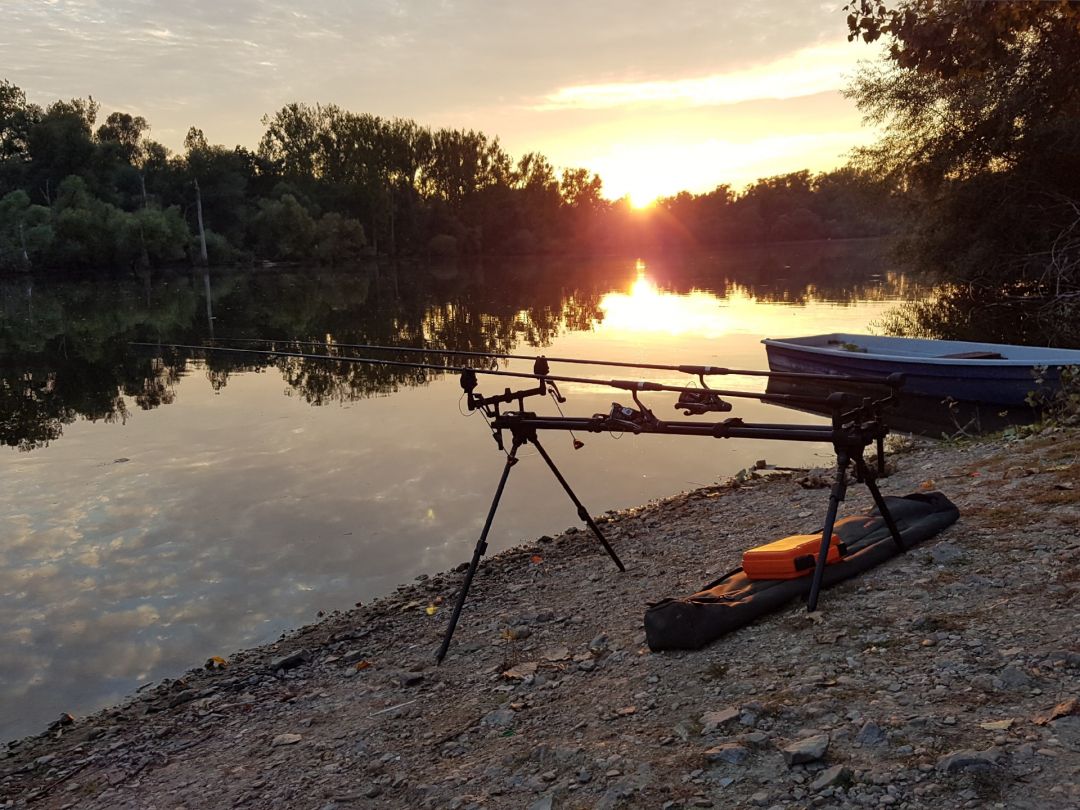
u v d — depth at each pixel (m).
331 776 3.63
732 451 10.43
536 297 38.41
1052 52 21.28
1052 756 2.49
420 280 57.12
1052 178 23.59
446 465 10.19
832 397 4.00
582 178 126.00
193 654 5.74
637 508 8.22
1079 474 5.50
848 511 6.39
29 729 4.91
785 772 2.73
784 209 137.25
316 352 21.77
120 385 17.28
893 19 9.48
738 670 3.60
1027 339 18.62
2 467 10.66
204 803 3.64
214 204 86.88
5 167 78.31
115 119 94.00
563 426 4.71
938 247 26.08
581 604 5.45
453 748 3.63
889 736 2.79
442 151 109.25
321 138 104.00
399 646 5.34
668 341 21.00
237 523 8.30
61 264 67.12
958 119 24.42
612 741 3.26
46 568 7.27
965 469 6.70
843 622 3.83
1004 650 3.24
